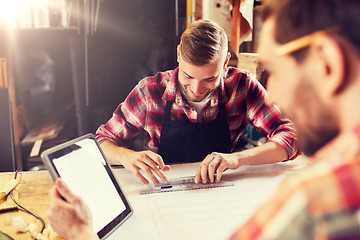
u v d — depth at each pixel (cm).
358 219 30
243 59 197
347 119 34
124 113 152
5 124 247
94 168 87
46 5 241
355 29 32
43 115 314
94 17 260
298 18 35
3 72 242
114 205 86
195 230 83
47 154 75
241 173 118
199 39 115
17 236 81
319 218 31
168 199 99
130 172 119
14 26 238
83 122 272
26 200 99
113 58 312
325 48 33
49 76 319
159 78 151
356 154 32
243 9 207
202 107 147
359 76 33
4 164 251
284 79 37
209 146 150
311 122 37
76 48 260
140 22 312
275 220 33
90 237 57
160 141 151
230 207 94
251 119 157
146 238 80
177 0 245
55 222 58
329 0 33
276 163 128
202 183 110
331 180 32
